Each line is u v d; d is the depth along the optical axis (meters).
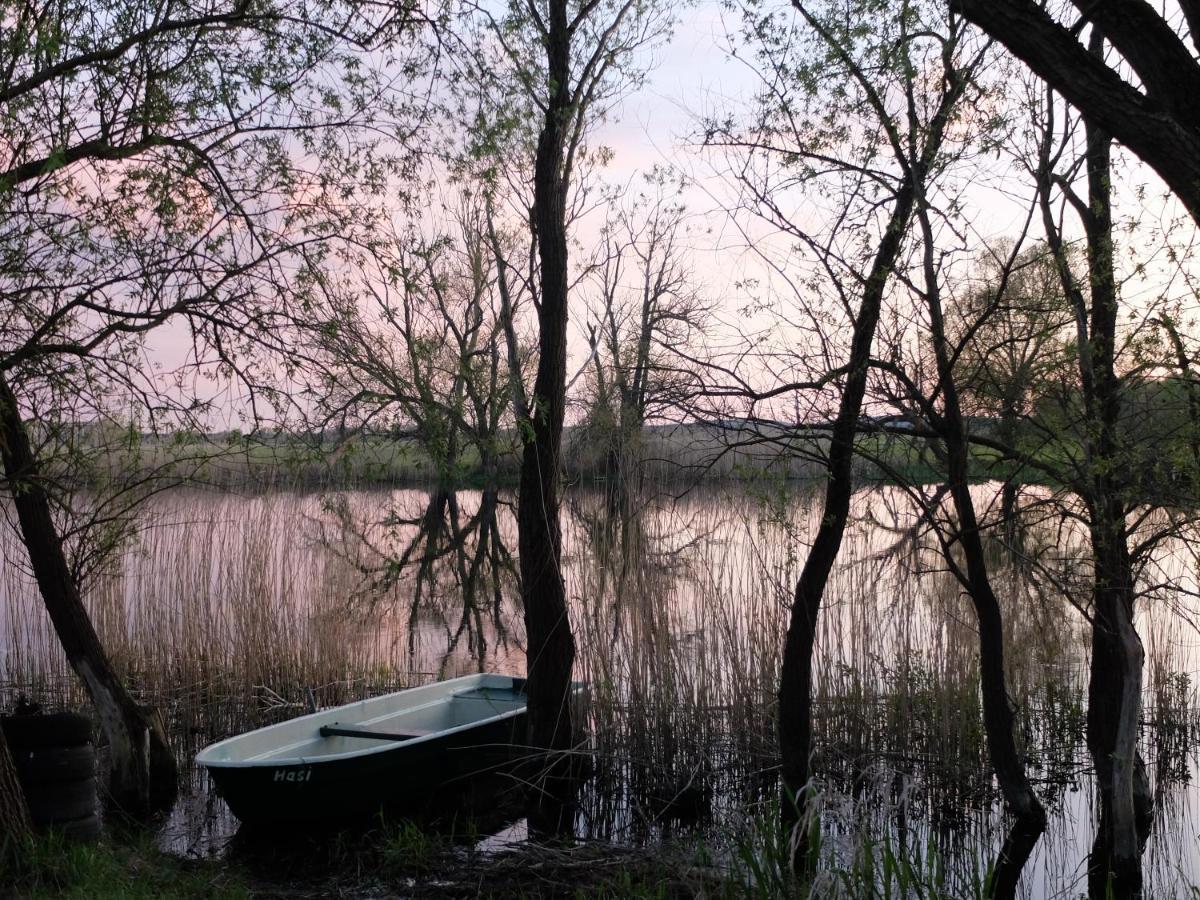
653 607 9.03
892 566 10.66
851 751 8.82
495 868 6.64
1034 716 9.81
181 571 11.16
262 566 11.32
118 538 8.04
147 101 5.93
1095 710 7.73
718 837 7.27
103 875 5.67
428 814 8.07
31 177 5.60
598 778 8.77
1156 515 7.49
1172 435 6.23
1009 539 7.83
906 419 6.89
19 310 5.98
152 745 8.43
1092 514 6.69
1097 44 6.67
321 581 12.57
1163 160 3.96
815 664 9.27
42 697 10.59
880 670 9.48
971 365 6.97
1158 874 7.11
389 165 6.39
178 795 8.60
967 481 7.07
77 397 6.31
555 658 8.43
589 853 6.91
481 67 6.48
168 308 5.99
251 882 6.47
